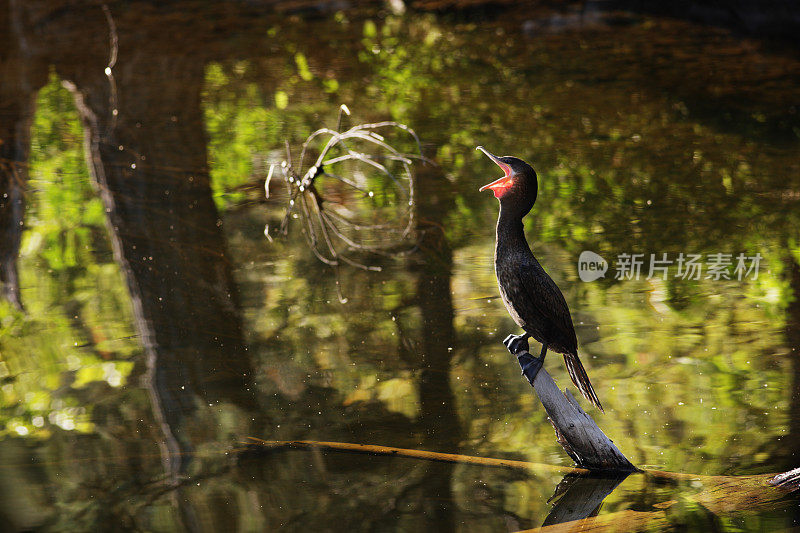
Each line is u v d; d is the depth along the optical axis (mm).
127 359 8750
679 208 13180
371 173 15070
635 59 23312
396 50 24891
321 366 8594
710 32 25906
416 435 7309
